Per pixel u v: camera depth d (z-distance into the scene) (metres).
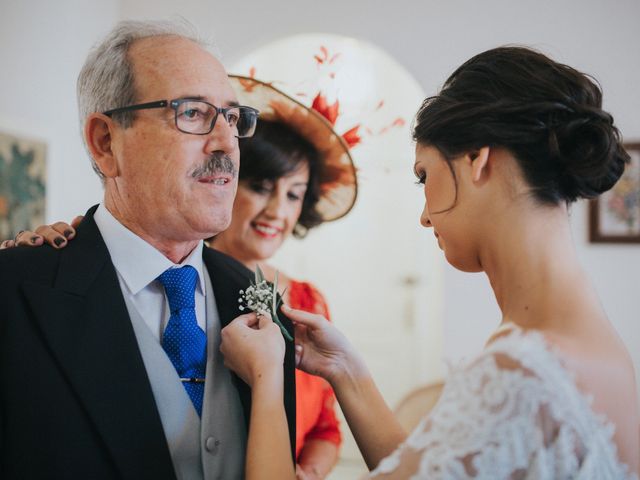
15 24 2.77
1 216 2.64
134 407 1.03
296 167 1.80
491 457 0.79
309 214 2.01
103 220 1.17
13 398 0.96
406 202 4.50
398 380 4.51
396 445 1.27
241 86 1.72
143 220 1.13
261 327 1.19
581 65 3.06
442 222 0.97
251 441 1.04
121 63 1.11
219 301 1.26
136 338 1.10
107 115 1.13
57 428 0.97
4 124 2.67
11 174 2.71
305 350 1.35
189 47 1.13
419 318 4.48
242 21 3.43
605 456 0.81
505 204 0.91
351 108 3.18
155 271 1.14
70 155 3.18
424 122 0.97
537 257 0.89
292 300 1.92
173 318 1.15
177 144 1.09
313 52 4.31
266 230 1.84
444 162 0.96
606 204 3.06
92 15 3.35
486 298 3.16
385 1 3.26
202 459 1.11
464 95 0.95
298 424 1.74
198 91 1.10
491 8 3.15
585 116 0.89
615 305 3.07
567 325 0.85
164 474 1.02
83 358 1.01
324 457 1.79
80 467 0.97
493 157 0.92
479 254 0.96
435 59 3.21
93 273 1.09
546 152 0.89
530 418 0.78
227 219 1.15
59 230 1.16
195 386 1.16
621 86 3.03
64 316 1.02
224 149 1.12
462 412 0.83
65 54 3.13
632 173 3.03
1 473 0.95
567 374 0.81
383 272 4.55
